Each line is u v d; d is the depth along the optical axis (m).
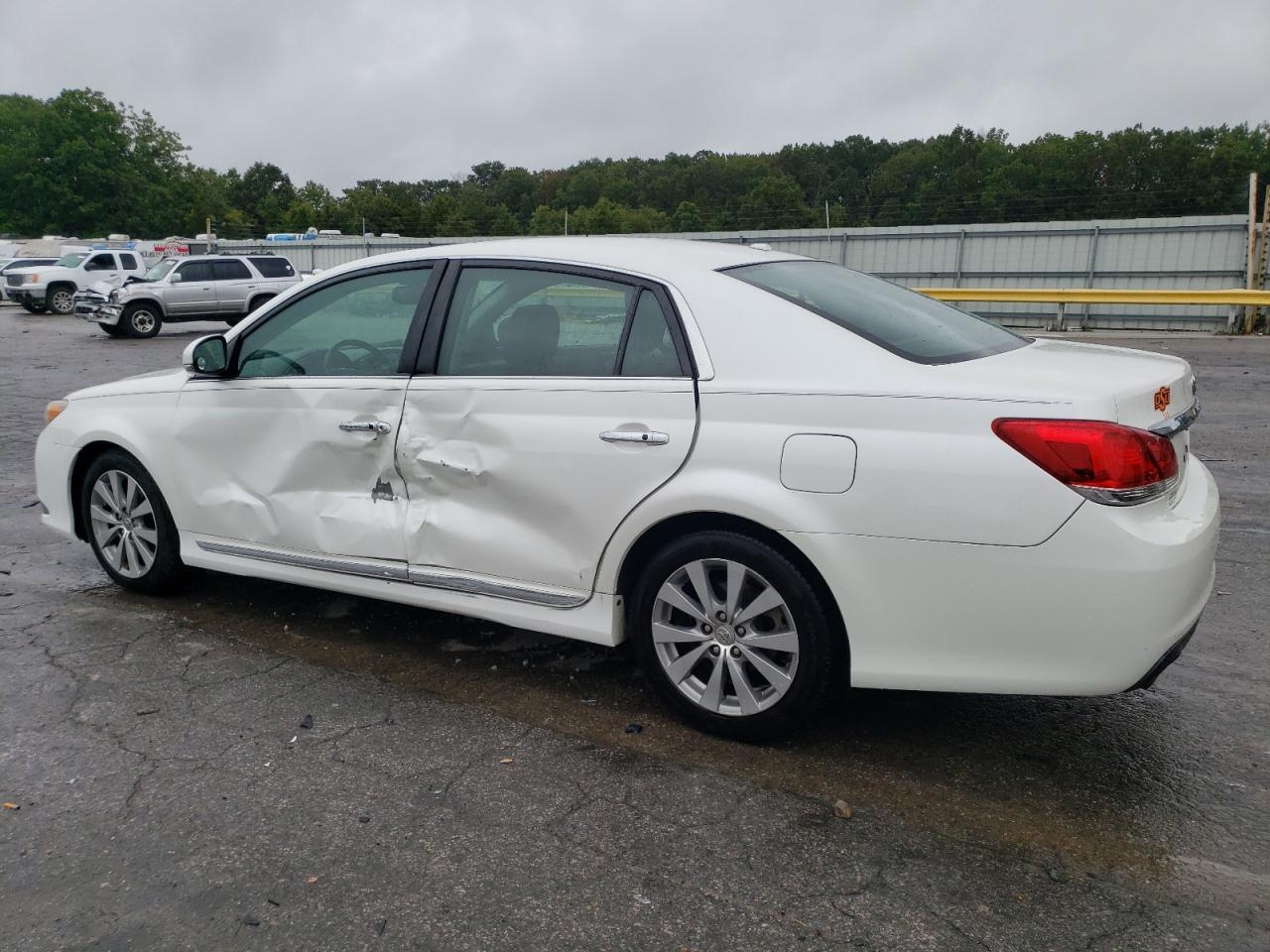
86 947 2.40
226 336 4.36
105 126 83.38
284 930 2.46
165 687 3.83
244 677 3.93
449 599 3.82
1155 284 21.73
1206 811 2.98
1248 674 3.93
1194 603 2.90
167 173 89.25
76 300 25.23
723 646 3.31
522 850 2.78
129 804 3.01
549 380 3.52
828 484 3.01
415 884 2.63
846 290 3.66
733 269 3.52
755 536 3.19
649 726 3.53
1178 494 3.06
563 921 2.48
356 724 3.53
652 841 2.82
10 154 80.75
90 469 4.87
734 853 2.77
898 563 2.96
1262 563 5.28
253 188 123.50
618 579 3.46
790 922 2.48
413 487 3.84
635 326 3.42
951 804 3.02
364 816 2.94
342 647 4.25
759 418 3.13
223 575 5.21
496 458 3.60
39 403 11.66
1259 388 11.72
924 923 2.48
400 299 3.95
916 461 2.91
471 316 3.76
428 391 3.76
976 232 23.31
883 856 2.76
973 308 23.14
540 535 3.56
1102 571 2.76
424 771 3.21
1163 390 3.04
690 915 2.51
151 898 2.58
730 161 119.25
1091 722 3.55
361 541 3.96
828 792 3.09
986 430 2.85
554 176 132.62
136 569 4.80
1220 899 2.56
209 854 2.76
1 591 4.96
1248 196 20.30
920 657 3.01
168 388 4.55
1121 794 3.07
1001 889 2.61
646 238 3.96
